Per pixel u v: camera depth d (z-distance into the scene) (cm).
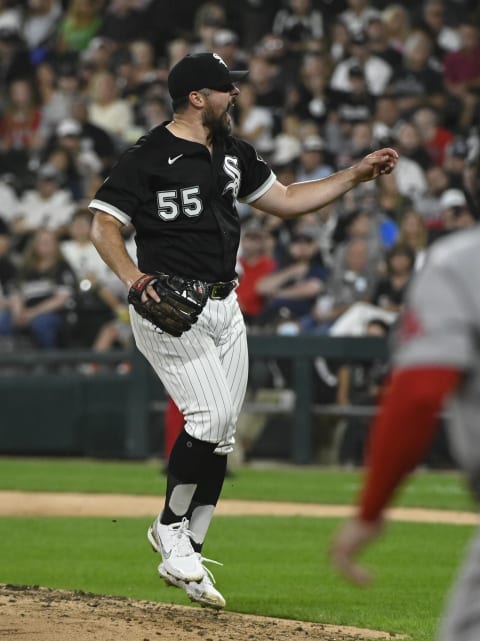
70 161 5825
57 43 6775
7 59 6738
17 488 3800
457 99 5638
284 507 3450
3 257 5450
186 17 6594
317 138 5656
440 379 752
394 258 4691
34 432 4969
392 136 5428
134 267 1786
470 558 815
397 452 750
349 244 4803
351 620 1848
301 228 5134
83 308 5106
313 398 4600
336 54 5962
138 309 1780
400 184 5159
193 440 1808
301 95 5778
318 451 4603
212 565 2461
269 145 5775
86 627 1608
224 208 1831
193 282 1792
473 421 786
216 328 1817
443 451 4406
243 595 2097
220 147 1838
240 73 1834
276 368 4650
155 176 1795
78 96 6294
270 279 4884
